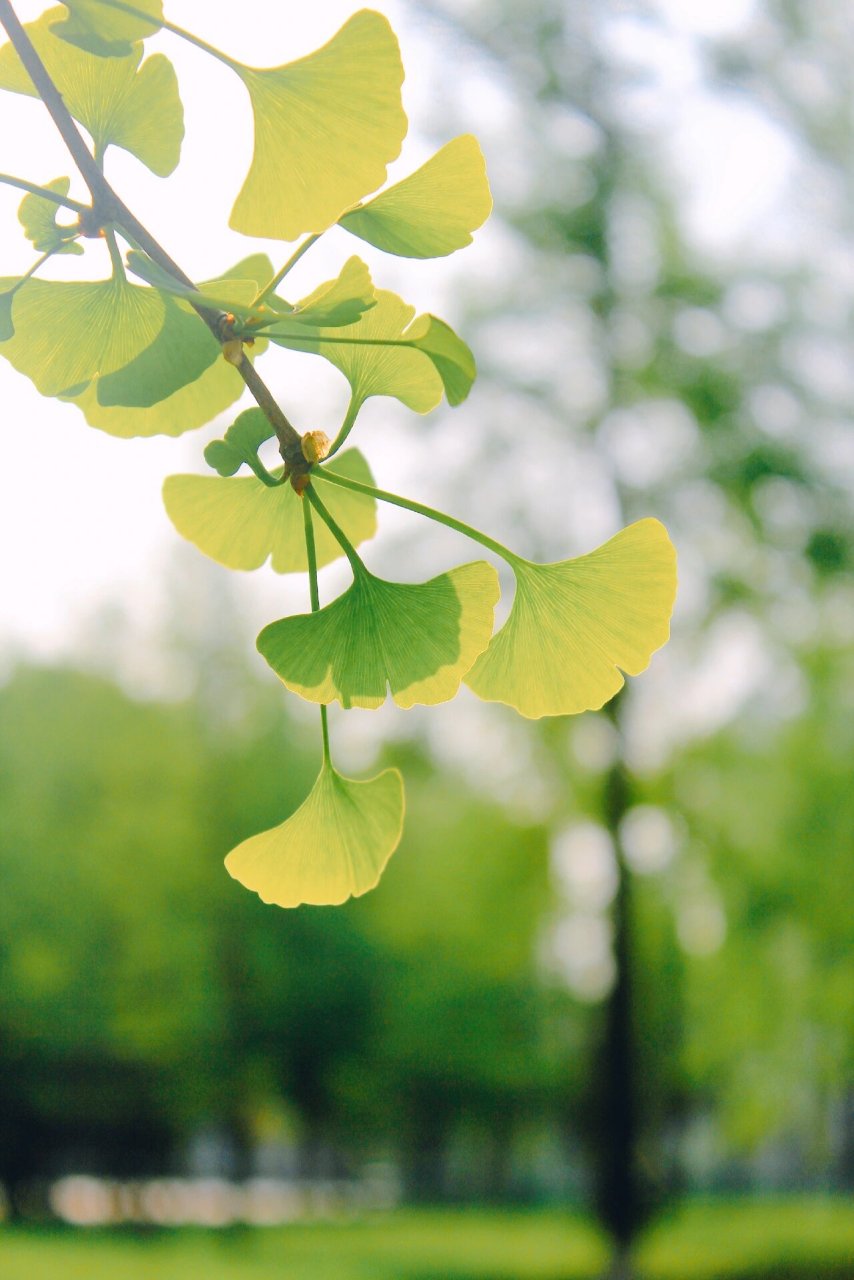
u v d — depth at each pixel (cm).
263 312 74
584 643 87
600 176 1542
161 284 73
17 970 2573
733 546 1515
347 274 76
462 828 1945
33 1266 1891
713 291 1498
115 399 88
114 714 2798
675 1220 2355
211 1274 1834
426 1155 4606
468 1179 4628
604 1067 1694
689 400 1484
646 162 1538
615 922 1659
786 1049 1853
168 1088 2780
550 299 1549
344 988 2775
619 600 86
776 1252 1831
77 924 2591
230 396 100
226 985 2681
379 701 83
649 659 87
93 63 85
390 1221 3331
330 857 93
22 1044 2673
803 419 1468
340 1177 4684
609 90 1516
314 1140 3759
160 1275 1802
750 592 1487
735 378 1477
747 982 1758
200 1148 4969
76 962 2581
